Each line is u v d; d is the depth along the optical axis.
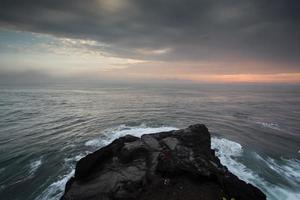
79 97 94.38
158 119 43.53
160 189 12.60
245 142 28.47
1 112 50.25
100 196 12.38
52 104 67.50
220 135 31.89
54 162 20.92
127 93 123.94
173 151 17.31
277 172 19.09
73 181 15.38
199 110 58.03
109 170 15.34
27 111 52.41
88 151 23.95
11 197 15.23
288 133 34.00
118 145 19.36
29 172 18.81
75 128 35.00
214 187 12.89
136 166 15.53
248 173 18.75
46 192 15.65
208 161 16.14
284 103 83.75
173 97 100.00
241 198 12.04
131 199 11.86
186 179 13.68
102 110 55.38
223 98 101.81
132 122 40.31
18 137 29.34
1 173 18.66
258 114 53.47
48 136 29.98
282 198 14.79
